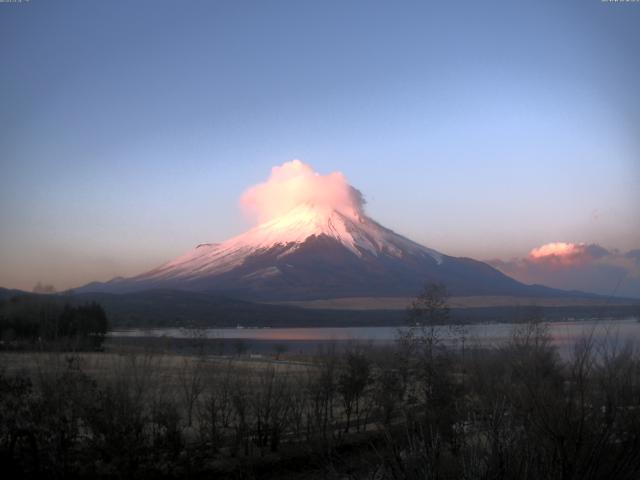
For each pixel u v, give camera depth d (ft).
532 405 26.71
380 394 68.85
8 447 50.67
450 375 59.93
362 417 81.82
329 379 76.69
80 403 53.62
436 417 36.96
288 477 54.44
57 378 56.54
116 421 53.47
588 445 24.54
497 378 40.50
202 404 77.82
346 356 84.48
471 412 38.78
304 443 65.98
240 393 69.15
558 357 46.24
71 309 167.84
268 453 62.59
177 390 78.74
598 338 29.66
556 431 24.58
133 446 52.90
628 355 27.86
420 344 67.46
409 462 28.14
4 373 62.64
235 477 56.13
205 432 67.62
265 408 68.80
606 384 26.73
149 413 64.59
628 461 25.31
